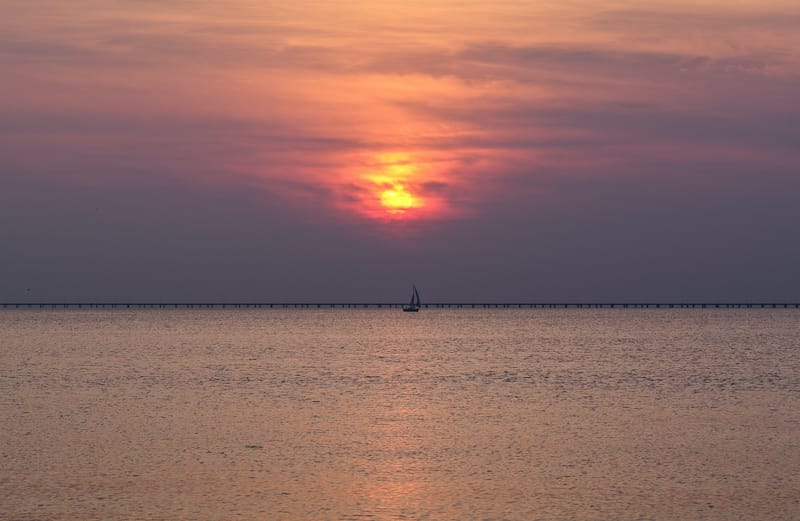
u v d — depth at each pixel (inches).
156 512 1610.5
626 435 2389.3
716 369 4569.4
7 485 1793.8
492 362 5073.8
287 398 3250.5
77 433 2401.6
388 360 5216.5
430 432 2442.2
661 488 1782.7
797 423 2593.5
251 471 1931.6
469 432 2442.2
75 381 3892.7
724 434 2395.4
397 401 3166.8
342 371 4448.8
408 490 1772.9
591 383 3843.5
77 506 1643.7
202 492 1747.0
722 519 1569.9
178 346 6683.1
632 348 6466.5
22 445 2213.3
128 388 3587.6
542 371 4463.6
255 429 2485.2
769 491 1753.2
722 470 1935.3
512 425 2571.4
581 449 2182.6
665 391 3508.9
